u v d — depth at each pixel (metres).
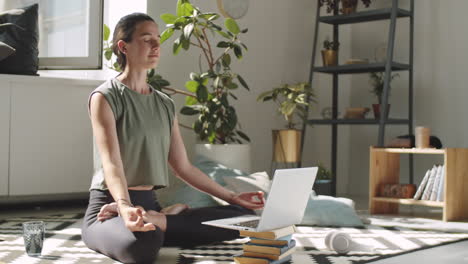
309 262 2.14
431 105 4.66
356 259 2.21
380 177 3.92
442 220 3.51
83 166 3.87
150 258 2.06
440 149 3.51
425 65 4.70
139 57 2.34
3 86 3.63
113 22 4.30
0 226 3.04
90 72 4.33
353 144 5.11
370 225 3.21
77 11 4.05
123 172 2.18
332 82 5.22
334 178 4.96
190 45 4.38
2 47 3.67
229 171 3.66
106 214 2.21
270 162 4.89
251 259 2.00
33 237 2.19
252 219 2.10
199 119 3.95
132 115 2.31
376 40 5.01
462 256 2.34
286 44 5.01
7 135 3.64
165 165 2.43
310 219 3.18
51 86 3.76
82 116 3.86
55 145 3.78
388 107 4.51
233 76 3.98
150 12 4.15
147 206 2.39
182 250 2.36
